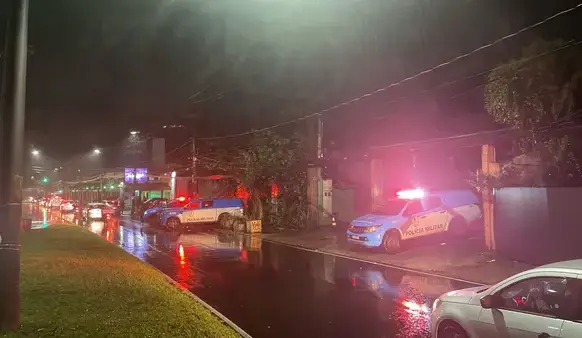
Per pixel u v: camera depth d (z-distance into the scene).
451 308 5.92
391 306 9.39
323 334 7.58
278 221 26.52
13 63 6.61
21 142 6.61
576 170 13.82
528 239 13.17
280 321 8.34
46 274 11.34
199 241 21.91
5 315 6.41
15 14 6.66
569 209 12.18
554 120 13.77
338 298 10.11
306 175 25.78
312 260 15.67
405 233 16.66
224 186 36.66
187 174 40.03
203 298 10.13
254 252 17.86
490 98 14.83
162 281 10.93
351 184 25.78
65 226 28.19
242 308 9.27
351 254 16.75
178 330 6.82
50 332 6.51
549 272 5.00
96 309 7.92
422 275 12.67
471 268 13.09
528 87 13.95
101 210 40.25
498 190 14.19
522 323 5.00
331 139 26.95
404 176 22.42
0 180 6.46
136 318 7.40
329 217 25.22
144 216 33.75
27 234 22.78
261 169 26.84
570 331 4.55
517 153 15.95
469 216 18.36
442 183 21.20
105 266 12.88
